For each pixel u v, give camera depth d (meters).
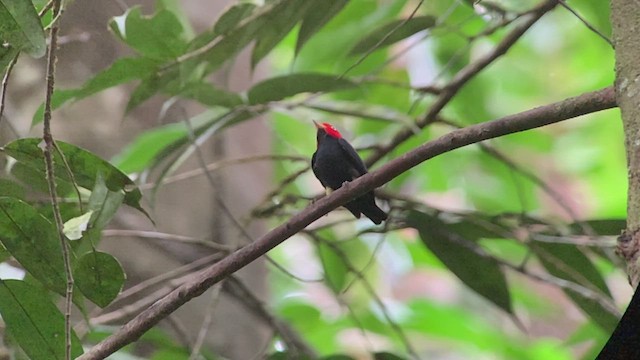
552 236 8.24
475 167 13.88
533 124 4.69
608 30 10.90
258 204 10.29
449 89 9.03
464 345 14.52
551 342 13.82
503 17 8.53
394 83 8.98
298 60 11.24
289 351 8.74
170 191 10.23
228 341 10.05
